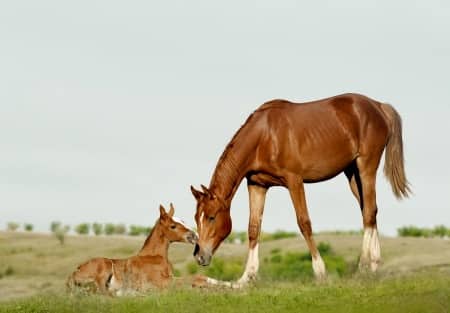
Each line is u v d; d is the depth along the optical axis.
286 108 16.14
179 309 12.98
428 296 12.75
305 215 15.83
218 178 15.72
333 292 13.62
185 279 15.68
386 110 17.31
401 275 14.98
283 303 13.14
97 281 15.34
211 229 15.41
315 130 15.99
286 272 29.88
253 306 13.03
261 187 16.34
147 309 13.16
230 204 15.77
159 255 15.81
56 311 13.47
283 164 15.84
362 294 13.31
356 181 17.42
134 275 15.56
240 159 15.77
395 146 17.22
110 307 13.40
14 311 13.59
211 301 13.41
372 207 16.72
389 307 12.44
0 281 30.84
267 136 15.85
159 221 15.85
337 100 16.59
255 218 16.25
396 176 17.20
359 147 16.56
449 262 30.20
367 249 16.53
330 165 16.19
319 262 15.76
